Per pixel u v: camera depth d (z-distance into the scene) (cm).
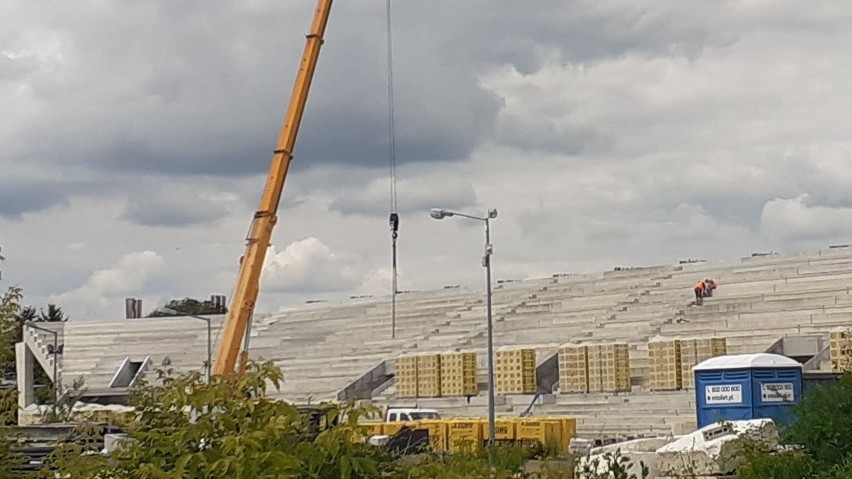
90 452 961
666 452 2064
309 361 8138
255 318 9381
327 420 833
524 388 6406
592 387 6225
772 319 6394
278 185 4722
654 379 6056
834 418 1908
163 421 831
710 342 5878
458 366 6662
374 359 7794
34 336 9406
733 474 1978
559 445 4369
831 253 6675
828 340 5856
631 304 7219
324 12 4956
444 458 982
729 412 3725
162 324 9269
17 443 1086
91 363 9212
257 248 4606
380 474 820
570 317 7362
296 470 771
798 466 1795
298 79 4891
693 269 7288
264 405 829
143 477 772
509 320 7619
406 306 8400
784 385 3709
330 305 8981
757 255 7075
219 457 773
